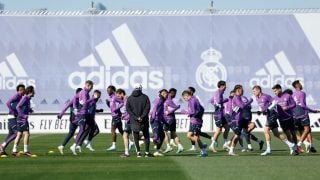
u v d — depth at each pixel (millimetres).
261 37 56375
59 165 29984
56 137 50406
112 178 25391
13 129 34625
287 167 28703
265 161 31359
